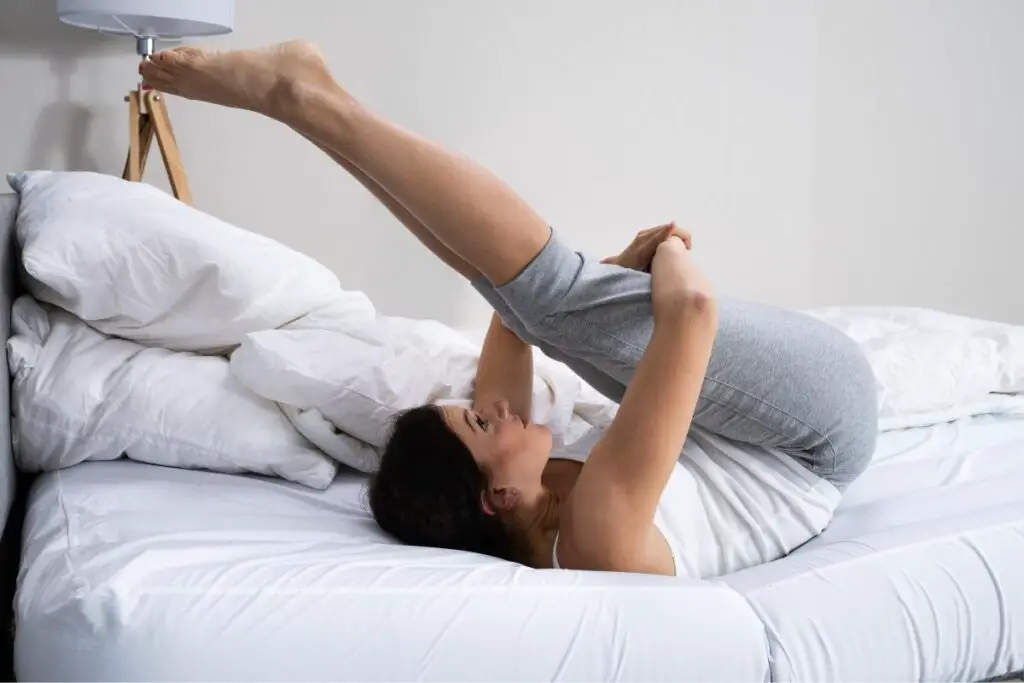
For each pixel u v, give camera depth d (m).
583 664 0.99
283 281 1.52
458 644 0.97
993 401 1.80
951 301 3.45
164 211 1.51
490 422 1.29
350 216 2.90
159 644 0.93
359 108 1.20
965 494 1.44
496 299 1.34
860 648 1.09
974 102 3.35
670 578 1.09
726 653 1.03
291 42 1.21
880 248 3.36
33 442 1.39
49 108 2.64
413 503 1.22
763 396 1.32
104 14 2.35
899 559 1.17
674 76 3.09
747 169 3.20
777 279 3.29
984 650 1.16
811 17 3.17
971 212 3.41
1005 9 3.32
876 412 1.42
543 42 2.96
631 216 3.13
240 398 1.43
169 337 1.49
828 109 3.23
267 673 0.94
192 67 1.20
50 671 0.93
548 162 3.03
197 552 1.04
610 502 1.15
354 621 0.97
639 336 1.28
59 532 1.14
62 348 1.44
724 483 1.35
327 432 1.45
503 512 1.26
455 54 2.90
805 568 1.15
